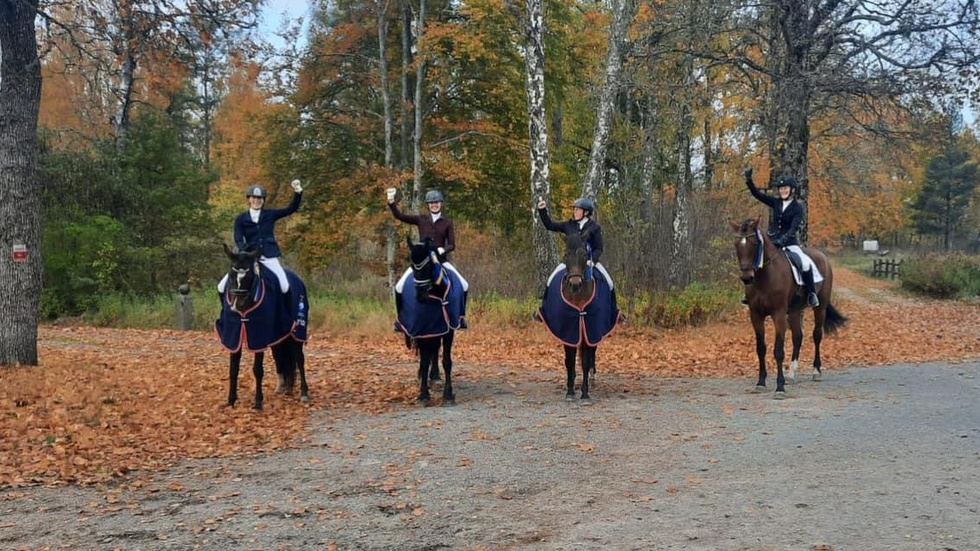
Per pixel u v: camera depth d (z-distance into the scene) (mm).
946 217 58375
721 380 13383
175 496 7176
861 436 8672
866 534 5750
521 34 24078
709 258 23750
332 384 12969
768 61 22469
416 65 24688
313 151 27203
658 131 25062
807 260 12359
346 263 30625
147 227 27484
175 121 35188
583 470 7707
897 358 16047
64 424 9672
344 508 6738
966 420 9414
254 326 10594
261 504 6887
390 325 20547
